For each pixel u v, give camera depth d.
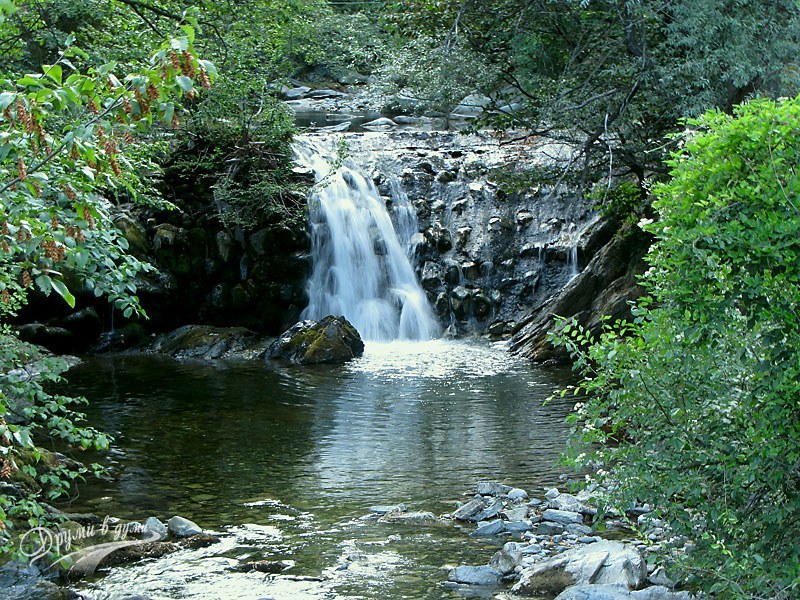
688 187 5.14
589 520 8.30
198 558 7.39
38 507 6.78
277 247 20.23
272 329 20.05
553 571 6.71
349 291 20.50
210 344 18.27
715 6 14.18
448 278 20.72
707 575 5.35
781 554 5.16
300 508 8.80
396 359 17.59
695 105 14.43
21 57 14.62
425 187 22.12
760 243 4.74
